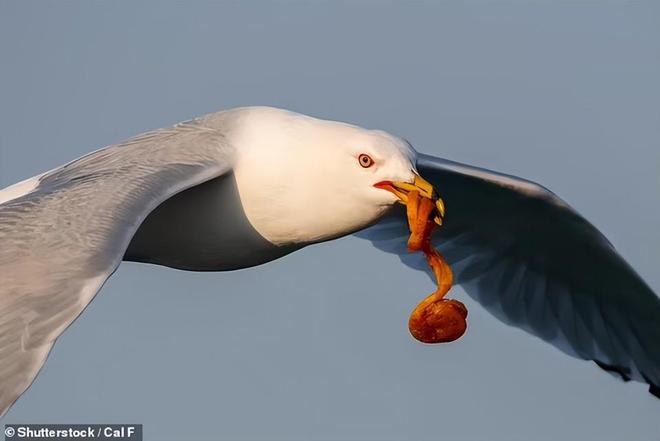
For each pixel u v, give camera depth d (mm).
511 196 13938
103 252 10594
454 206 14344
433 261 12695
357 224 12812
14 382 9961
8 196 12477
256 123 12867
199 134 12781
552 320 14781
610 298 14469
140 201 11266
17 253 10570
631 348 14555
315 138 12719
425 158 13484
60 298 10281
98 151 12727
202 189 12719
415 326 12742
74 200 11148
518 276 14758
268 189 12703
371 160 12570
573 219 13930
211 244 12953
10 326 10141
